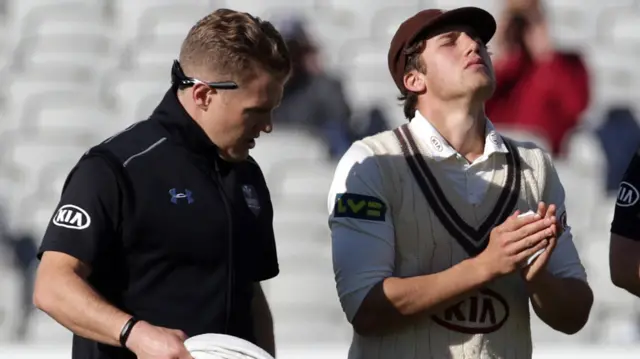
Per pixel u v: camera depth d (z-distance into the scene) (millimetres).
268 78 11930
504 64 32031
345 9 37375
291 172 30484
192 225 11914
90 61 36438
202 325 11922
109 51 36875
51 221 11672
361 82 34125
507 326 12797
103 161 11750
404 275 12805
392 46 13406
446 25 13062
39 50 36750
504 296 12797
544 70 31922
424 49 13102
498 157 13031
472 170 12906
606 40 36625
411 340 12633
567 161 31625
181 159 12031
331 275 28219
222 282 12078
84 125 34250
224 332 12086
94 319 11055
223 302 12070
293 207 29922
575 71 31953
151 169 11883
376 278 12586
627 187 13797
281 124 31359
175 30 36500
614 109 32094
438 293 12273
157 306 11828
